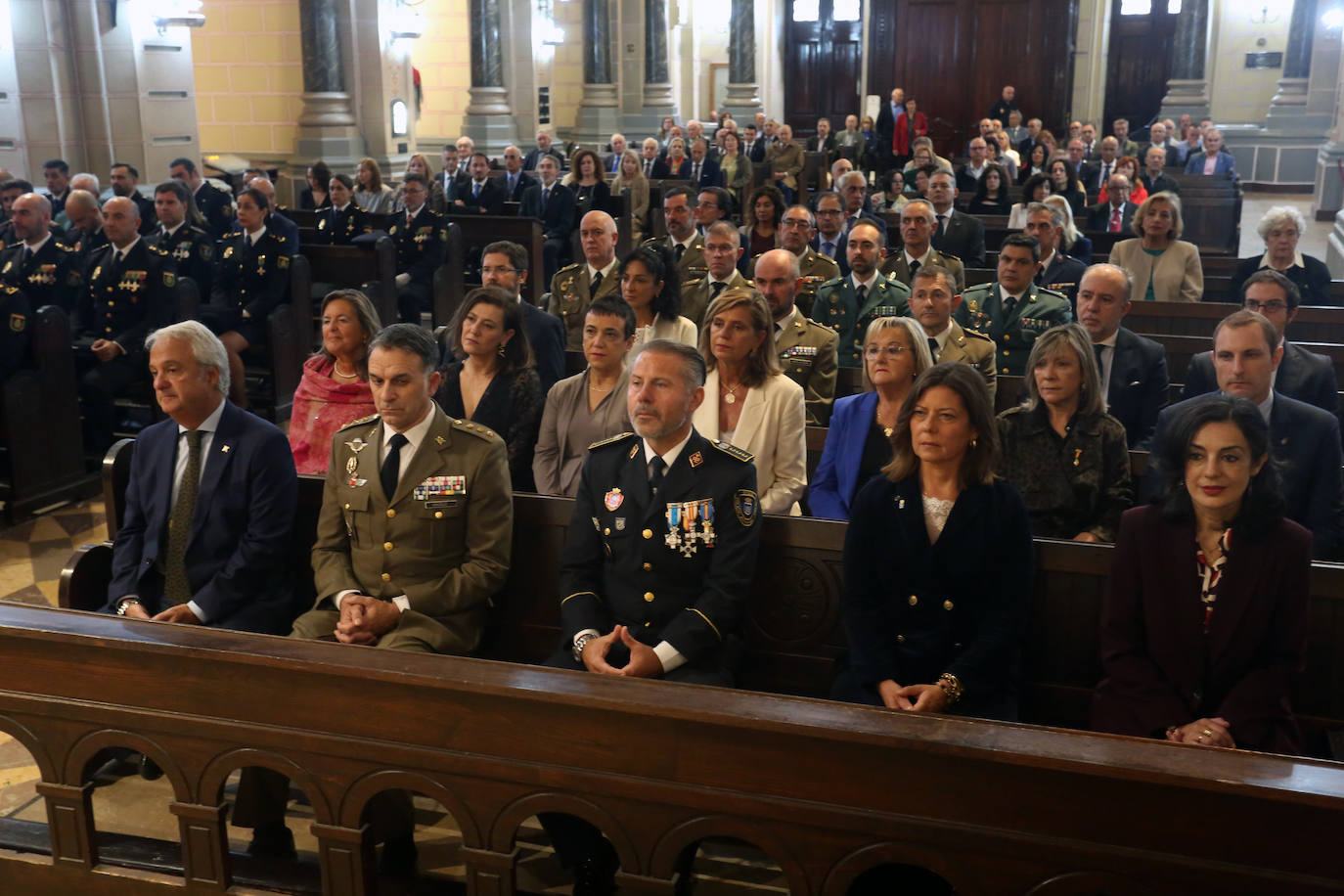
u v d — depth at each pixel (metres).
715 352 3.77
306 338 7.89
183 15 11.43
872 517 2.99
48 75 10.73
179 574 3.41
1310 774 1.80
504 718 2.15
